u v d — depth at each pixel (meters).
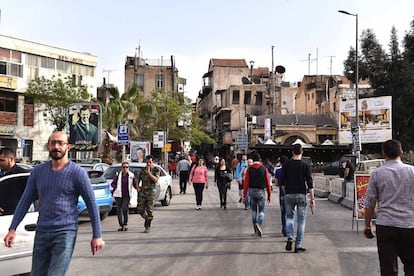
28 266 6.19
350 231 11.83
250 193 11.05
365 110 29.95
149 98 52.00
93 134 22.59
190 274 7.53
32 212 6.41
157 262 8.39
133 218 14.73
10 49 41.62
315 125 57.50
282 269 7.85
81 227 12.79
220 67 81.00
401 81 39.62
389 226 5.38
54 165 5.00
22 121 42.25
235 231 11.88
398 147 5.63
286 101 72.06
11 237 4.95
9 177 6.64
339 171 37.31
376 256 8.88
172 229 12.31
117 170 17.38
